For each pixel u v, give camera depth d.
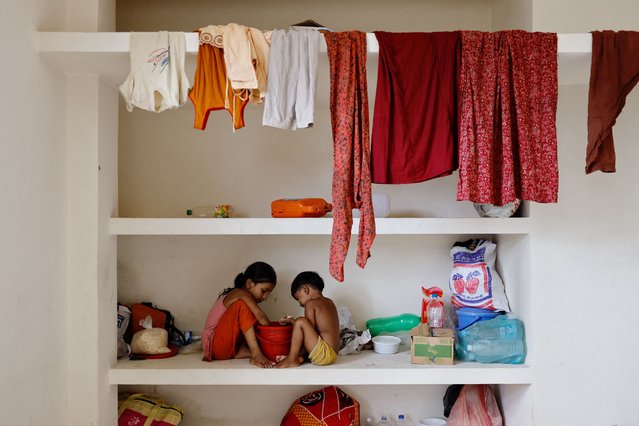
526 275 3.28
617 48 2.83
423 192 3.85
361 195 2.76
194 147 3.80
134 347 3.41
